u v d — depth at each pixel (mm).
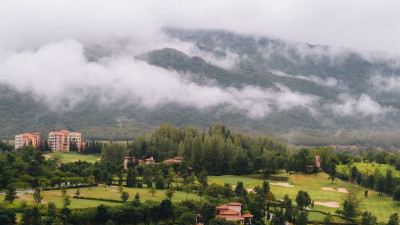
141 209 162000
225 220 161750
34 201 161750
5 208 146500
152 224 163750
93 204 166000
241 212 181000
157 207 166500
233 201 192375
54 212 144125
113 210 156625
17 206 150250
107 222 150500
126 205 162000
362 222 177000
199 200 189375
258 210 178500
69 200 163750
